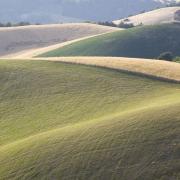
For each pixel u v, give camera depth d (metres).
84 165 59.16
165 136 62.47
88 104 89.38
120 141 63.06
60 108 88.62
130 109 82.25
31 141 70.06
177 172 55.53
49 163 61.09
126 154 59.91
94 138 65.31
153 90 96.75
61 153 62.97
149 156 58.88
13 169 61.72
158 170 56.19
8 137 77.19
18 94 97.81
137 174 56.09
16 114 87.50
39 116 85.50
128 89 97.88
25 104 92.31
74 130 70.75
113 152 60.78
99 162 59.25
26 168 61.16
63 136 68.62
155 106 76.12
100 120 74.00
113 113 81.88
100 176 56.75
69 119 82.44
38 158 62.97
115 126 68.06
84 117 82.50
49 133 72.75
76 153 62.09
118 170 57.28
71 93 96.69
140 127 65.88
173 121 66.00
